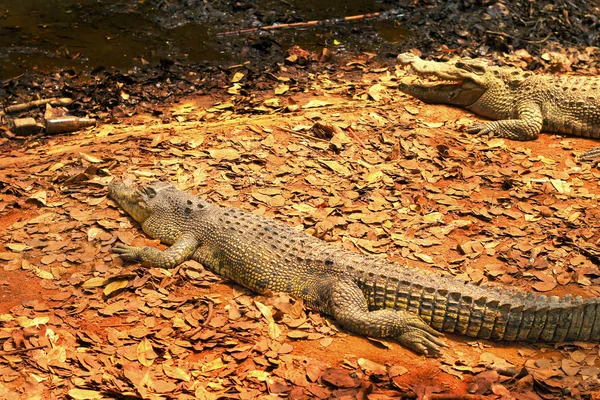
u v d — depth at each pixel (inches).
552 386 224.7
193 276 267.0
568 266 285.6
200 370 224.4
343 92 434.0
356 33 524.1
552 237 303.9
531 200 331.3
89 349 229.3
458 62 418.6
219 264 271.3
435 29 534.6
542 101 404.2
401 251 288.2
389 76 461.7
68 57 470.0
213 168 337.7
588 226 313.0
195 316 246.5
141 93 429.1
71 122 385.4
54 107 410.9
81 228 291.3
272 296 256.1
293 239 267.9
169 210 287.4
